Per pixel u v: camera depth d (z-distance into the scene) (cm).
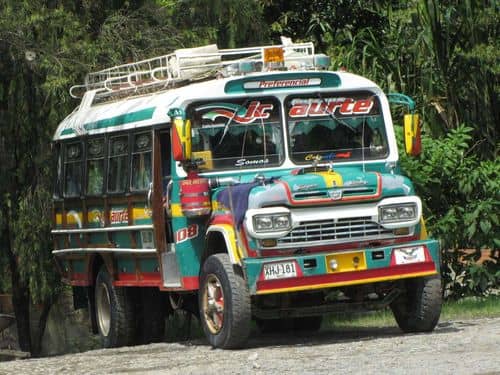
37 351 3975
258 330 2953
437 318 2367
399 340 2227
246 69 2444
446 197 3123
